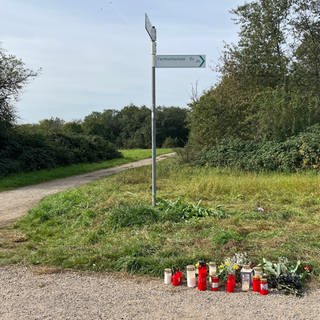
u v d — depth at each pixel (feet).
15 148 86.28
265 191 40.86
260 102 71.97
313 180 45.09
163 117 264.31
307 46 86.17
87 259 20.56
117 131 277.23
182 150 77.51
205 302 15.98
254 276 17.04
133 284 18.04
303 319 14.35
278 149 62.03
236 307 15.44
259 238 23.09
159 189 46.42
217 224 26.37
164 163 83.15
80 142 118.83
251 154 64.69
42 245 24.45
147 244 21.99
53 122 143.02
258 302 15.90
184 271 18.86
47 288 17.69
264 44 84.33
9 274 19.60
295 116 67.77
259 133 71.77
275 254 19.86
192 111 82.89
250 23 85.10
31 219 32.24
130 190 45.91
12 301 16.29
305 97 73.00
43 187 61.31
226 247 20.98
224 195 40.14
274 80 83.71
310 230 25.03
